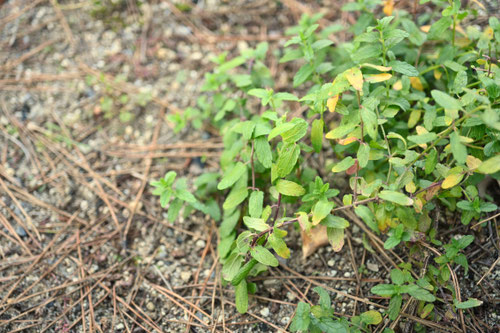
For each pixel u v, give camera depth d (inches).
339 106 17.6
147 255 20.9
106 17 27.8
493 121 14.4
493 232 18.9
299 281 19.6
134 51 26.7
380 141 17.8
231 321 19.0
